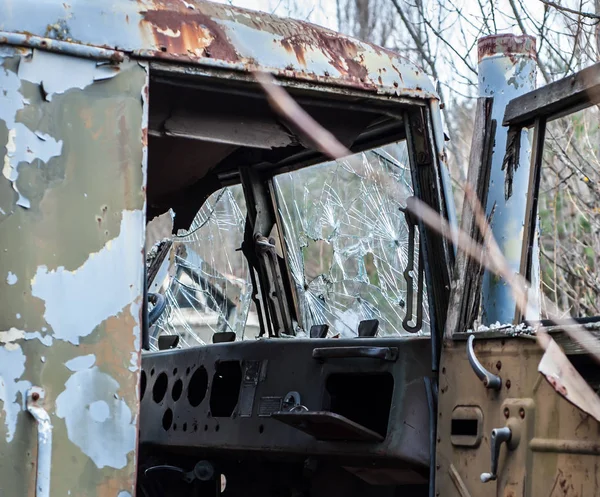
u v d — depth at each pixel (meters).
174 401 3.74
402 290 5.32
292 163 4.00
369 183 4.98
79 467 2.24
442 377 2.81
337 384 3.17
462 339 2.75
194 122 2.83
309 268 5.41
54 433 2.22
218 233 5.21
